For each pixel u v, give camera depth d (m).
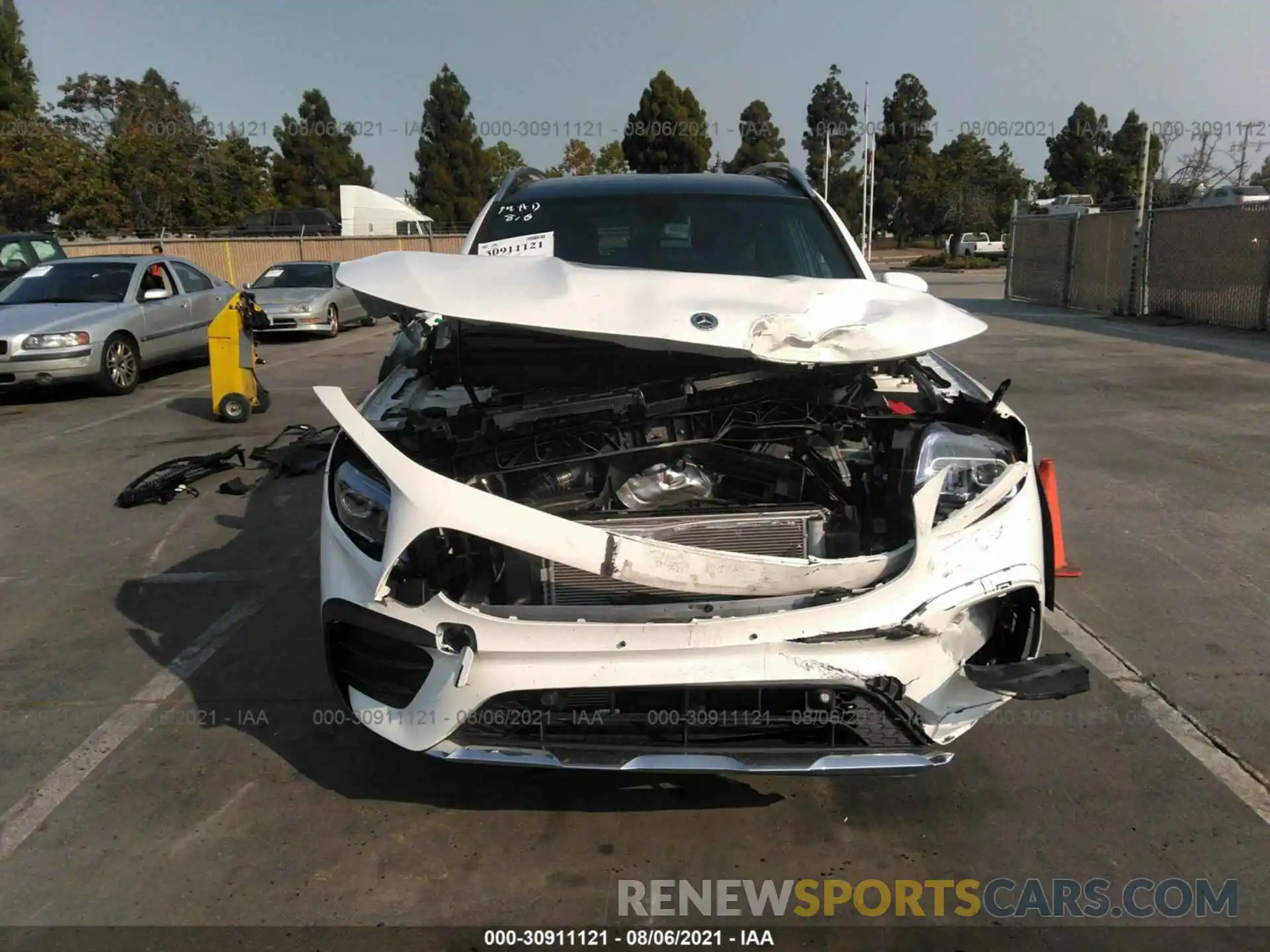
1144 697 3.58
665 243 4.31
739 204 4.54
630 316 2.83
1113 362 11.50
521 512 2.51
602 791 3.09
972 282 29.44
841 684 2.48
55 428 8.91
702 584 2.51
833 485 2.95
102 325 10.30
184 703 3.69
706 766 2.52
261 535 5.64
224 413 8.95
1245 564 4.88
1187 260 15.73
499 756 2.56
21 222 27.84
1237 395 9.20
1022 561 2.66
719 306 2.92
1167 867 2.69
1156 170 34.06
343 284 3.02
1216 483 6.27
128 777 3.19
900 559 2.59
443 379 3.47
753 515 2.74
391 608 2.59
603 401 2.95
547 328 2.76
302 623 4.38
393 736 2.67
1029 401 9.08
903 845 2.81
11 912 2.57
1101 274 18.23
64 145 28.38
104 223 28.78
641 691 2.52
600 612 2.55
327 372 12.33
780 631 2.48
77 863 2.77
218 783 3.15
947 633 2.59
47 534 5.74
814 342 2.81
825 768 2.53
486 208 4.72
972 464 2.76
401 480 2.56
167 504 6.29
